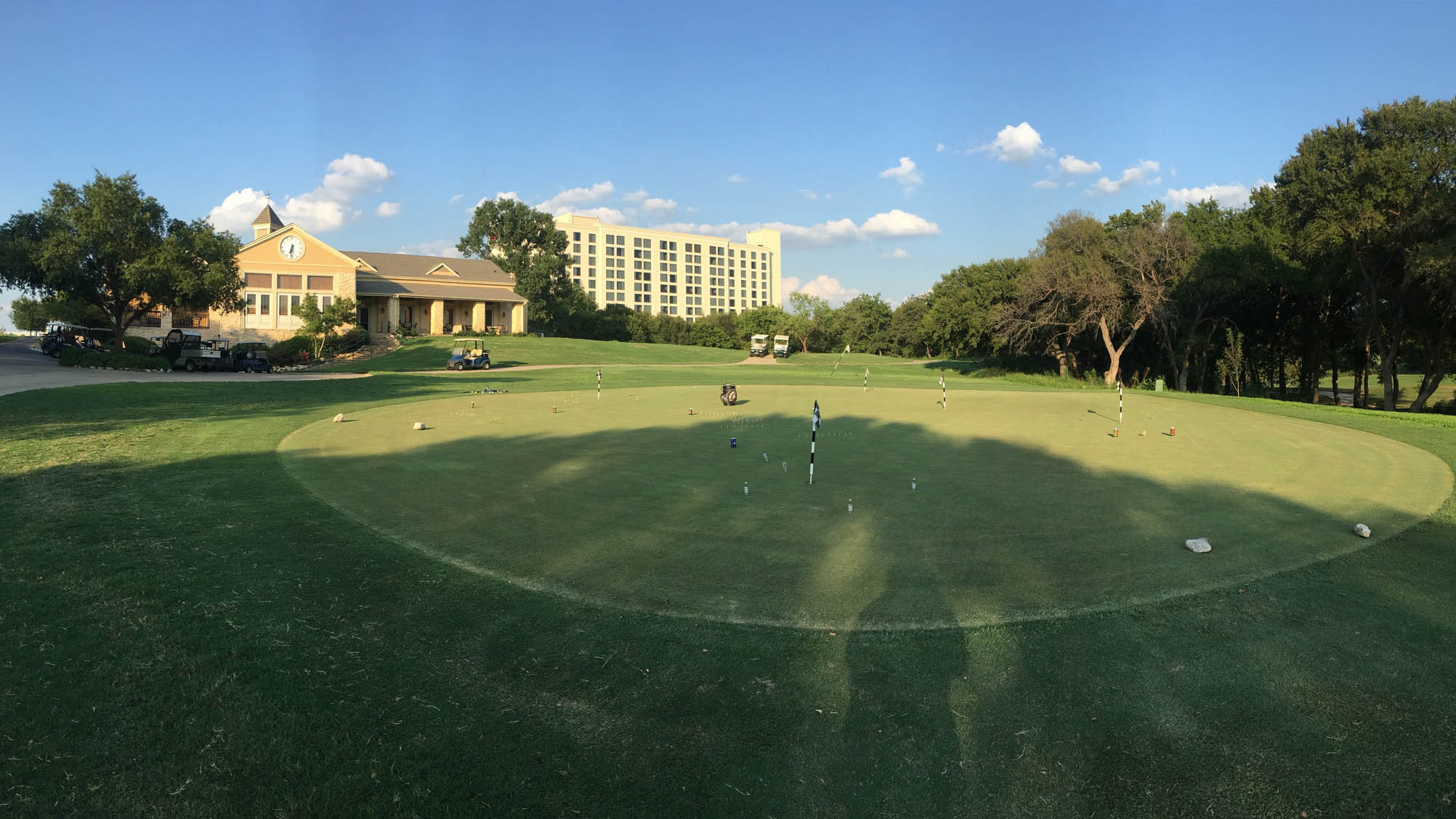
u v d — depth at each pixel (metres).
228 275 47.78
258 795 4.12
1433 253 28.17
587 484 12.35
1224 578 7.70
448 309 85.00
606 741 4.72
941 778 4.40
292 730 4.72
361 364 54.34
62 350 41.16
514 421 21.30
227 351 44.59
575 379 43.81
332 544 8.61
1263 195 45.75
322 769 4.36
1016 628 6.45
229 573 7.46
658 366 61.69
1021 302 48.91
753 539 9.12
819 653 5.95
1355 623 6.59
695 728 4.88
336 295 66.69
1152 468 14.24
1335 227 32.31
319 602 6.79
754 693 5.32
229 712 4.89
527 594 7.16
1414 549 8.81
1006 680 5.54
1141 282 44.41
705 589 7.37
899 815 4.09
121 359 41.72
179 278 44.72
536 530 9.42
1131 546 8.86
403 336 71.12
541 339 79.81
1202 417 24.50
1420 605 7.00
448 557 8.27
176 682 5.25
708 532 9.44
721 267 190.50
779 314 120.44
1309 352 47.84
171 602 6.66
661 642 6.11
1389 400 36.81
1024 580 7.67
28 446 14.66
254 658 5.62
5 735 4.59
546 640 6.12
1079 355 59.88
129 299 46.34
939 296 77.19
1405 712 5.11
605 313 111.06
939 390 39.59
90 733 4.62
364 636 6.12
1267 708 5.18
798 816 4.06
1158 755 4.64
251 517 9.73
